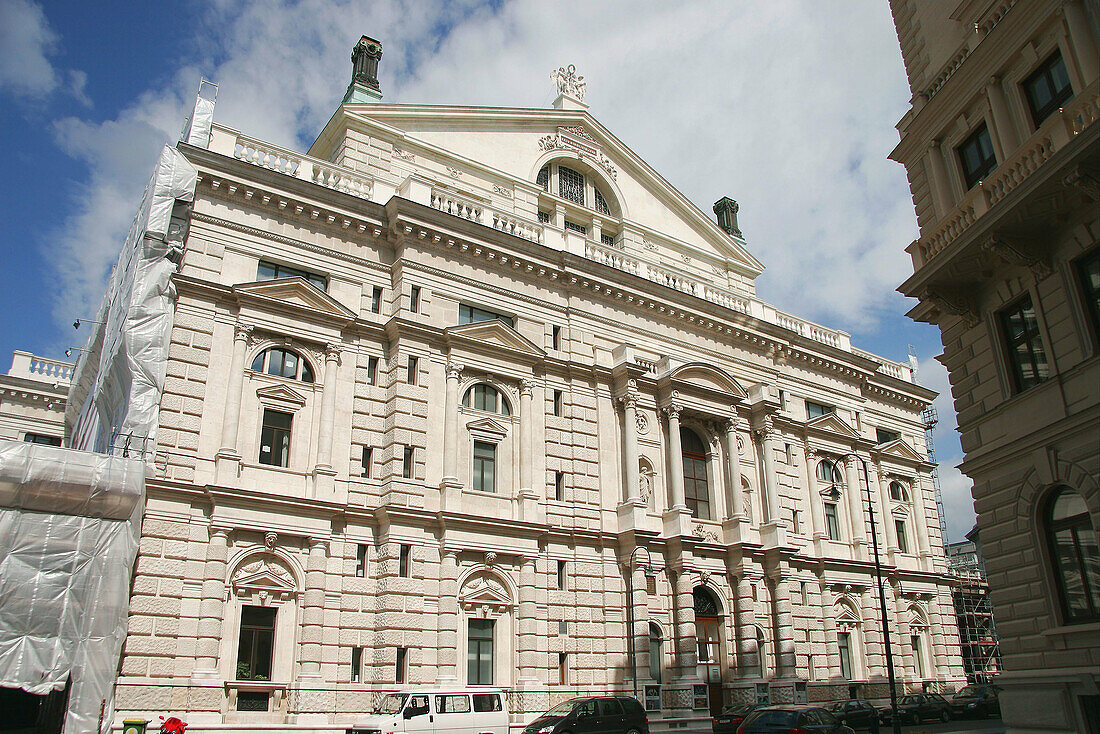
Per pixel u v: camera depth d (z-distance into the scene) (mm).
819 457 50125
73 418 42469
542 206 48125
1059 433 21938
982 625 66500
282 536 31125
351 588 32188
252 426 32219
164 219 31812
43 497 26219
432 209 37781
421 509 33844
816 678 44250
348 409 34438
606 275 43469
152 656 27609
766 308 51594
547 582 36719
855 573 48688
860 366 55219
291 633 30516
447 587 33406
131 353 29953
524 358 39062
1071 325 22078
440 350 37031
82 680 25547
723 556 41969
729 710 36312
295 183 35312
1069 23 22375
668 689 37688
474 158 45938
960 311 25578
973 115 26047
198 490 29922
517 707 33562
